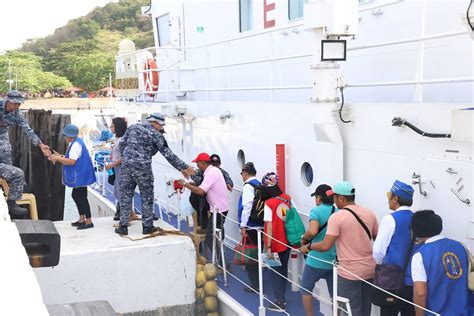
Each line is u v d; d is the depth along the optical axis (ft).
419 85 17.21
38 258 11.53
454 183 15.83
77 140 25.54
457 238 15.88
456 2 18.76
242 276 25.46
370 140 18.98
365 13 22.59
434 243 14.37
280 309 20.51
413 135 17.15
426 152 16.70
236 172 28.81
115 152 26.89
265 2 29.99
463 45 18.72
